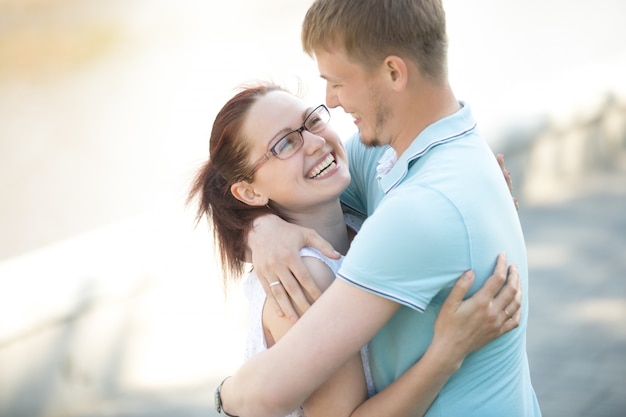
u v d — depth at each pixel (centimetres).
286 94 249
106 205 980
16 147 1196
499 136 777
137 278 539
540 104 850
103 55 1634
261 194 249
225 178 251
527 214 762
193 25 1805
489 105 864
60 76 1523
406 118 225
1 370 493
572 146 839
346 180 249
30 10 2000
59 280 525
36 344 504
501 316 217
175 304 555
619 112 886
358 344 212
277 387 215
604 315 566
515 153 784
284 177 244
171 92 1386
